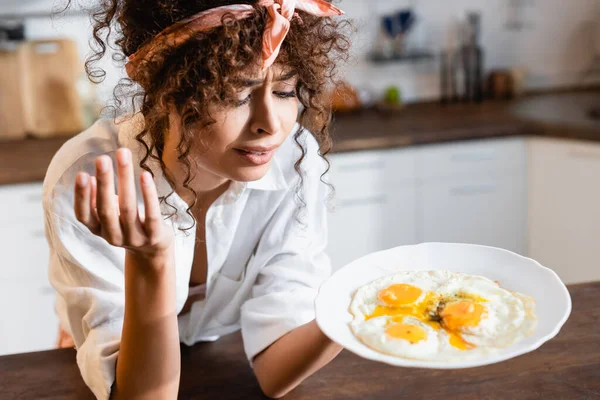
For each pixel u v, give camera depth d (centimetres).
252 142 93
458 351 79
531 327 80
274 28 86
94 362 101
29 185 243
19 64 286
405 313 86
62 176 107
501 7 337
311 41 96
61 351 118
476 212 288
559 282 86
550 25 341
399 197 278
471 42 326
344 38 108
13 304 252
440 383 104
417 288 88
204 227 118
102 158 75
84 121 294
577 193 277
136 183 111
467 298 87
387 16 322
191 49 89
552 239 290
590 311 121
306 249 125
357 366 110
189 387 108
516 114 299
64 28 291
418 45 333
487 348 79
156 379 96
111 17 99
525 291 89
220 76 87
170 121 100
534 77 343
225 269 126
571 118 284
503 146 283
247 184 114
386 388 104
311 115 109
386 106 321
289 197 122
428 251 99
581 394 100
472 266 95
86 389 107
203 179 110
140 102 102
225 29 87
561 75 344
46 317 257
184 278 117
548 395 100
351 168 270
